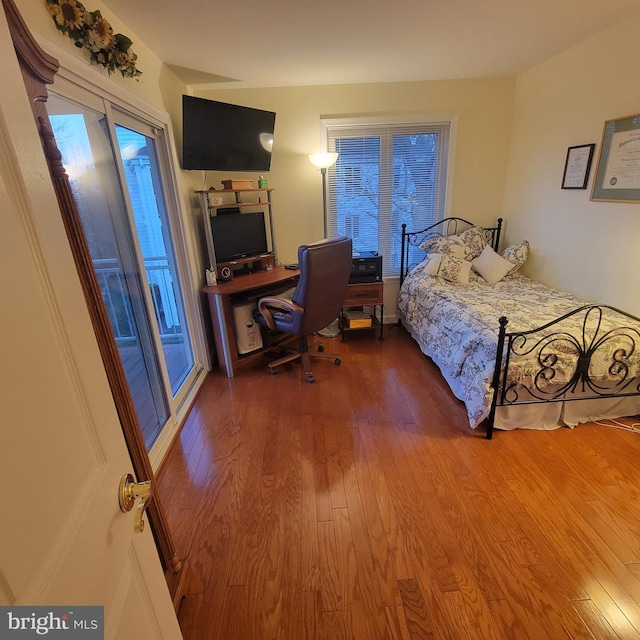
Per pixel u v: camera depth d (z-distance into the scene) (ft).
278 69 9.64
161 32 7.19
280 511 5.77
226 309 9.89
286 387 9.62
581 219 9.45
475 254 12.12
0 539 1.36
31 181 1.79
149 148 8.39
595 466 6.39
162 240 9.21
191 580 4.75
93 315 3.46
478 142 11.93
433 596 4.48
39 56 2.72
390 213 12.84
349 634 4.15
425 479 6.30
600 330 7.14
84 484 1.98
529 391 7.06
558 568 4.75
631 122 7.85
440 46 8.66
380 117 11.55
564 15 7.47
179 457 7.10
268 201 11.67
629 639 3.99
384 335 12.80
